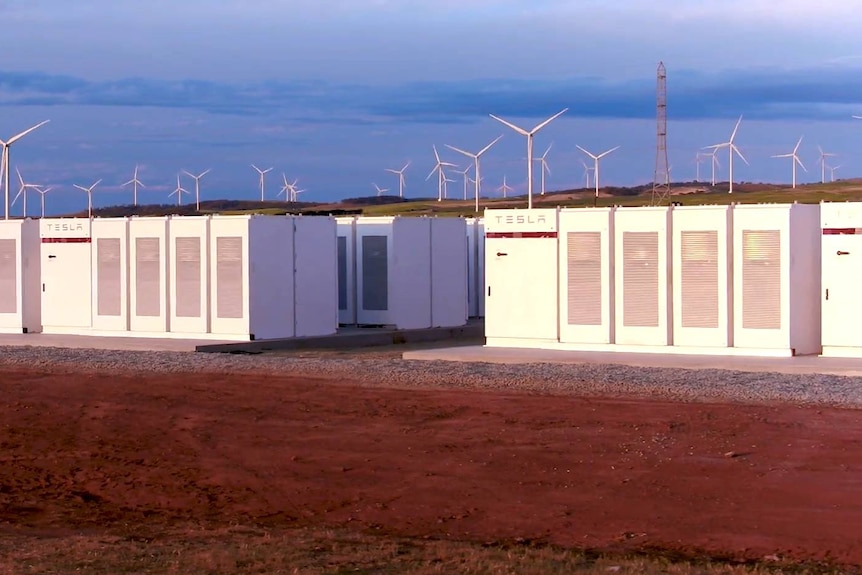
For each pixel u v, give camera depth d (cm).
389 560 1223
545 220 3212
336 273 3831
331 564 1194
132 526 1516
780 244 2906
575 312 3173
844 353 2892
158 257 3753
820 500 1541
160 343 3562
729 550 1334
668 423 2058
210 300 3662
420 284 4050
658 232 3055
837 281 2892
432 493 1659
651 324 3075
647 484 1661
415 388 2542
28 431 2184
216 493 1706
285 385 2628
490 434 2033
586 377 2597
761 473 1695
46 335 3916
